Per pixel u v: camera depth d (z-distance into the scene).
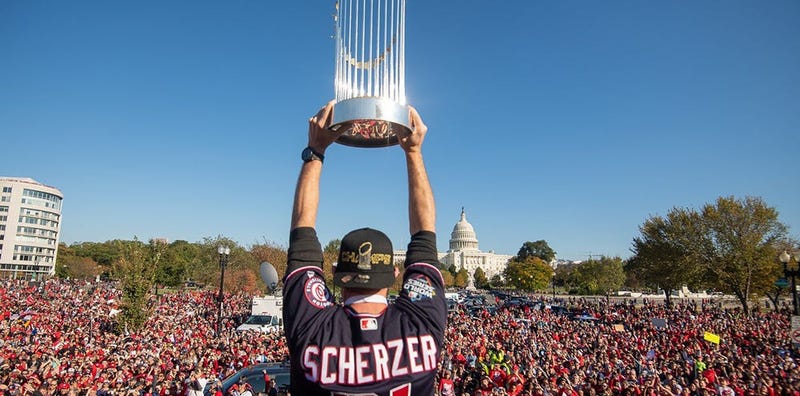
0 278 118.00
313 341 1.82
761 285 51.78
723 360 20.12
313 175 2.29
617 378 16.11
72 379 15.85
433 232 2.27
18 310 36.84
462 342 25.05
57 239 145.88
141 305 29.98
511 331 31.30
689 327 34.72
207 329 31.83
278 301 35.41
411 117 2.38
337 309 1.93
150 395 15.38
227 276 61.19
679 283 57.56
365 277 1.93
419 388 1.80
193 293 68.00
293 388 1.85
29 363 17.88
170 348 23.44
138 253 31.30
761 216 50.59
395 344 1.82
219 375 16.97
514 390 15.29
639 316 46.28
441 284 2.11
